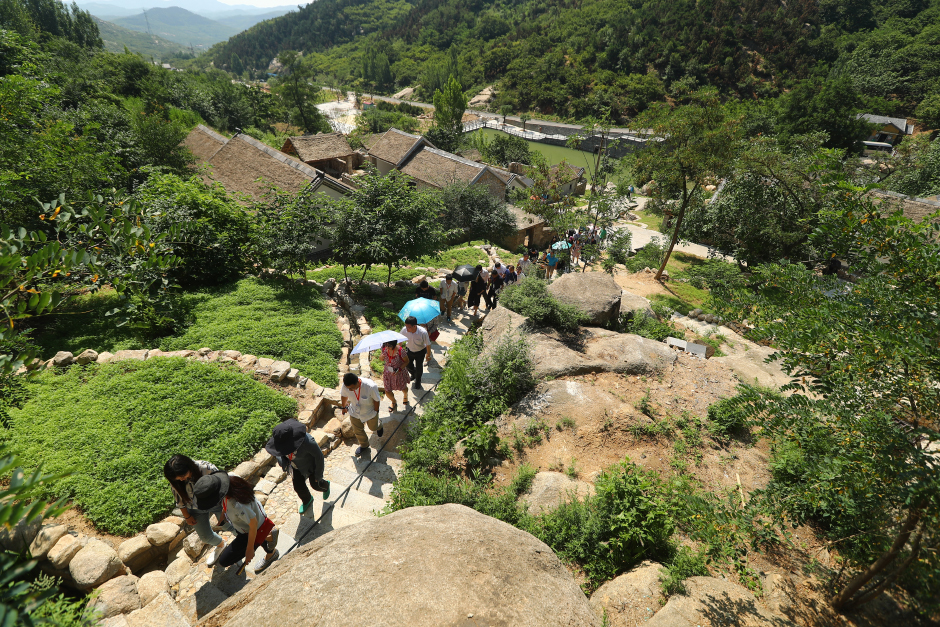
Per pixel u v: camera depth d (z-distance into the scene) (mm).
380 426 7711
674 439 7156
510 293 10922
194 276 12859
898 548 3697
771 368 9648
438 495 6016
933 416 3363
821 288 4195
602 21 132625
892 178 31062
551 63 117000
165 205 12344
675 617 4289
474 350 9766
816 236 4254
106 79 48625
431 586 3217
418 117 111438
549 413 7676
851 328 3447
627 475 5723
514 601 3252
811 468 3760
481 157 53125
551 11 158500
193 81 68188
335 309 12547
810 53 108062
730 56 107312
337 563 3418
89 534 5445
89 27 93500
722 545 4418
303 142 38312
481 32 169125
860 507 3553
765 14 114250
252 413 7434
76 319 10211
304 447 5629
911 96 80750
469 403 8211
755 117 61594
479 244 28141
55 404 7113
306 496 6043
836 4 117938
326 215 13672
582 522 5562
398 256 14016
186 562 5266
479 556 3564
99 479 5973
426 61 166875
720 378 8664
